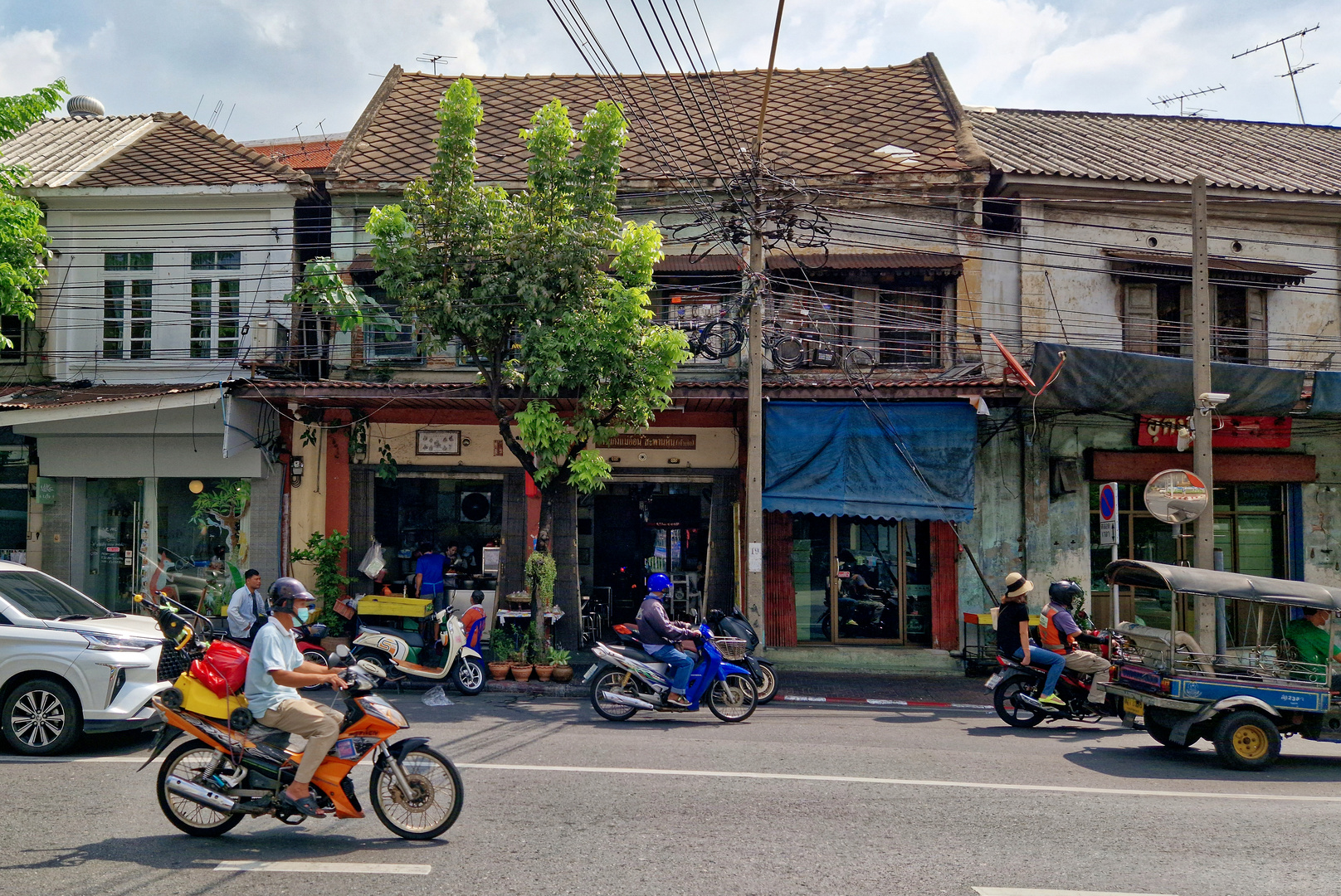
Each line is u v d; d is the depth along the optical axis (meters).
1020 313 15.45
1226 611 15.73
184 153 16.81
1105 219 15.73
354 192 15.70
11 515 15.93
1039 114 19.70
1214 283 15.73
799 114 17.83
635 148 16.56
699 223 14.43
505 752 8.34
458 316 12.41
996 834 6.14
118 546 15.78
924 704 12.37
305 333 15.70
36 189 15.38
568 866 5.30
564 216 12.77
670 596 15.95
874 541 15.64
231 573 15.44
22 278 12.27
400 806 5.88
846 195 14.30
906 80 19.19
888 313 15.49
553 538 15.48
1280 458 15.61
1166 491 12.19
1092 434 15.48
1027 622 10.62
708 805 6.64
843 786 7.29
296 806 5.55
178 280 15.81
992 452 15.39
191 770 5.88
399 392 13.71
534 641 13.23
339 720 5.76
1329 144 19.50
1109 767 8.48
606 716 10.25
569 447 13.30
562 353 12.56
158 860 5.32
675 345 12.84
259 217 15.78
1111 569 10.22
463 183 12.72
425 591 14.93
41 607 8.60
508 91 19.14
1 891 4.78
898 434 14.22
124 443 15.45
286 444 15.52
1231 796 7.45
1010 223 15.76
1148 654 9.48
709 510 15.99
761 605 13.13
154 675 8.30
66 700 7.95
